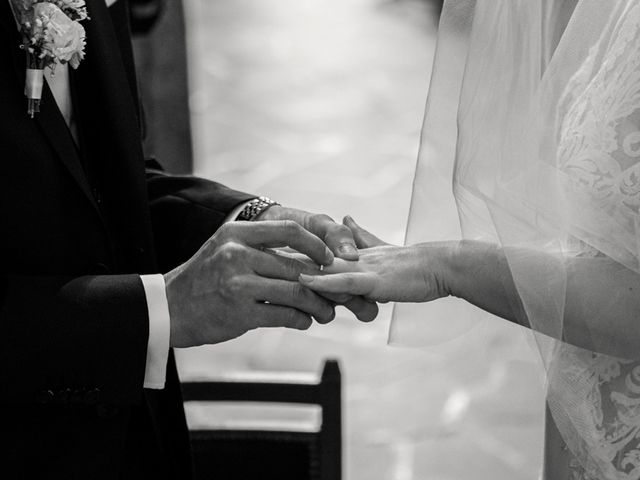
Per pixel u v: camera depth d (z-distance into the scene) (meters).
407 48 10.88
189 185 2.16
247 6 12.80
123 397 1.65
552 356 1.58
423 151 1.71
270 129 8.16
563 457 1.69
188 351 4.81
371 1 13.05
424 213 1.74
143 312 1.67
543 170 1.53
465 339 2.01
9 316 1.61
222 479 2.25
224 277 1.70
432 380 4.46
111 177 1.87
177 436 1.96
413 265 1.74
